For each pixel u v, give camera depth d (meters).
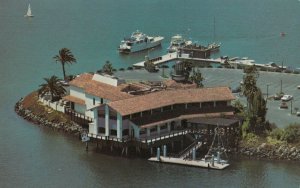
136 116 191.38
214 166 178.12
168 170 177.50
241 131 192.12
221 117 197.50
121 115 186.50
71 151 193.12
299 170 177.38
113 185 168.62
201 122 192.75
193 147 188.62
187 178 172.00
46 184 169.75
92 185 168.88
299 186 167.00
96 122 192.00
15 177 174.38
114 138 188.50
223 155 187.25
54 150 193.88
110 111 189.12
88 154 190.12
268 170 177.25
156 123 190.88
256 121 193.88
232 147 188.88
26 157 188.38
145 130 190.12
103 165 181.75
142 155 188.12
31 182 171.00
